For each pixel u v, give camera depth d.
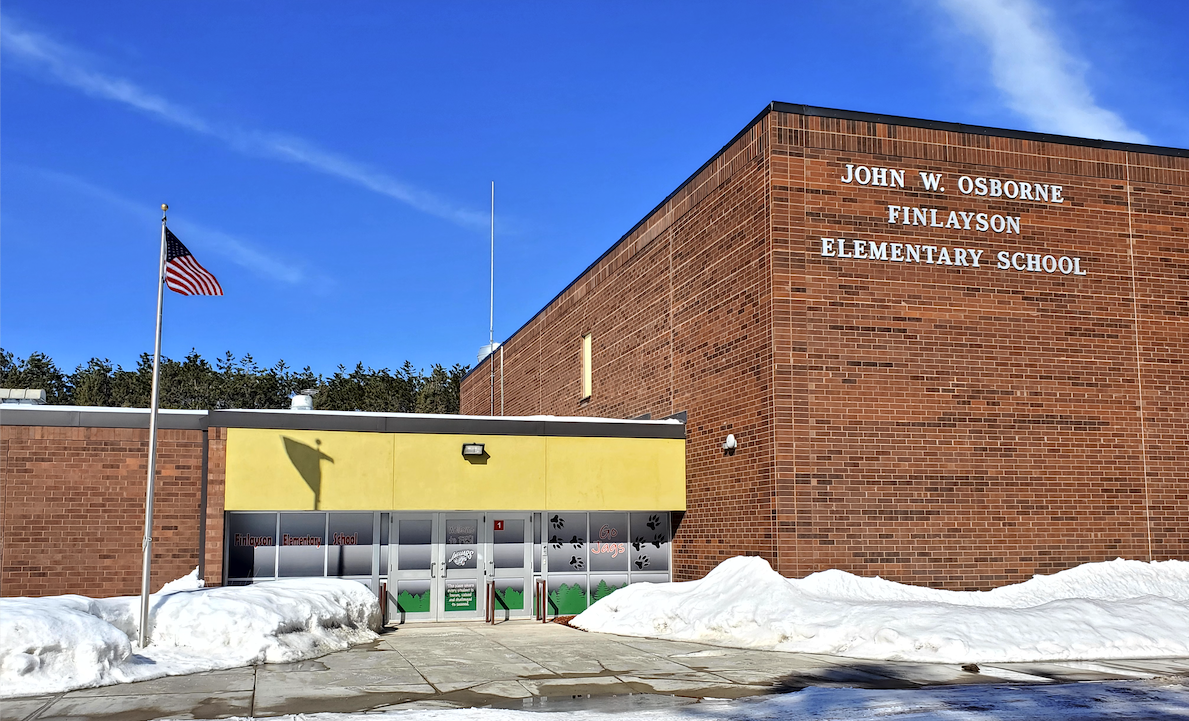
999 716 11.32
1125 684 13.62
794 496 20.11
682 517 24.56
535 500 23.62
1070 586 20.55
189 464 21.81
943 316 21.20
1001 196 21.88
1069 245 22.14
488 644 18.34
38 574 20.73
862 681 13.95
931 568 20.44
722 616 19.00
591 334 32.59
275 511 22.41
